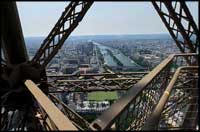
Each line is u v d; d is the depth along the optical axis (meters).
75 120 9.39
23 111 7.82
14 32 7.01
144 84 3.95
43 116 6.45
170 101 7.39
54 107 3.87
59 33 7.96
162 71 5.82
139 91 3.54
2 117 6.98
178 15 7.60
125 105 2.99
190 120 6.19
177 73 7.34
